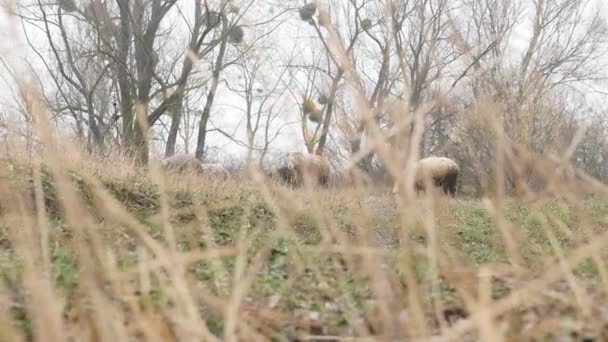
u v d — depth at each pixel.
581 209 6.35
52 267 10.04
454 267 5.97
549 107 39.84
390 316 5.29
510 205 21.06
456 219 26.55
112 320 5.05
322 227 5.89
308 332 7.73
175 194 26.06
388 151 4.63
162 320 5.55
